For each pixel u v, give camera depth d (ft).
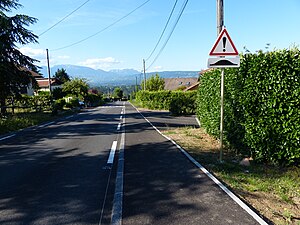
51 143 29.94
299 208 12.87
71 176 17.34
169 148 25.39
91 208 12.44
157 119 60.85
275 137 19.02
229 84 22.97
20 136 35.65
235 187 15.16
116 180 16.33
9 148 27.30
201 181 15.80
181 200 13.07
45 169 19.16
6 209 12.51
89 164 20.29
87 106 152.25
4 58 63.41
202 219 11.10
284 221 11.37
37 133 38.60
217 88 26.58
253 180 16.28
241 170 18.56
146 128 42.47
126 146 27.09
